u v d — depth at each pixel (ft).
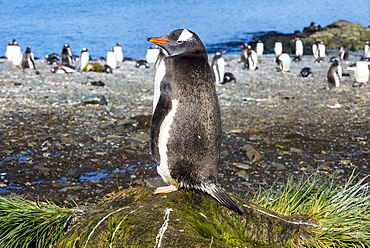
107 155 32.99
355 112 40.06
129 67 64.85
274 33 123.34
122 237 15.78
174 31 21.50
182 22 167.84
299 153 33.94
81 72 53.31
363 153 34.06
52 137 34.32
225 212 18.86
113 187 30.63
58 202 29.48
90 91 43.52
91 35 125.18
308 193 25.95
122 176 31.40
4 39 113.91
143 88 45.68
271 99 43.06
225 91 45.78
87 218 17.88
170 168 19.86
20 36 120.57
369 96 44.34
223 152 33.81
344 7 260.62
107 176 31.35
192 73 20.02
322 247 18.58
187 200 19.02
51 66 61.00
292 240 18.72
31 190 30.14
